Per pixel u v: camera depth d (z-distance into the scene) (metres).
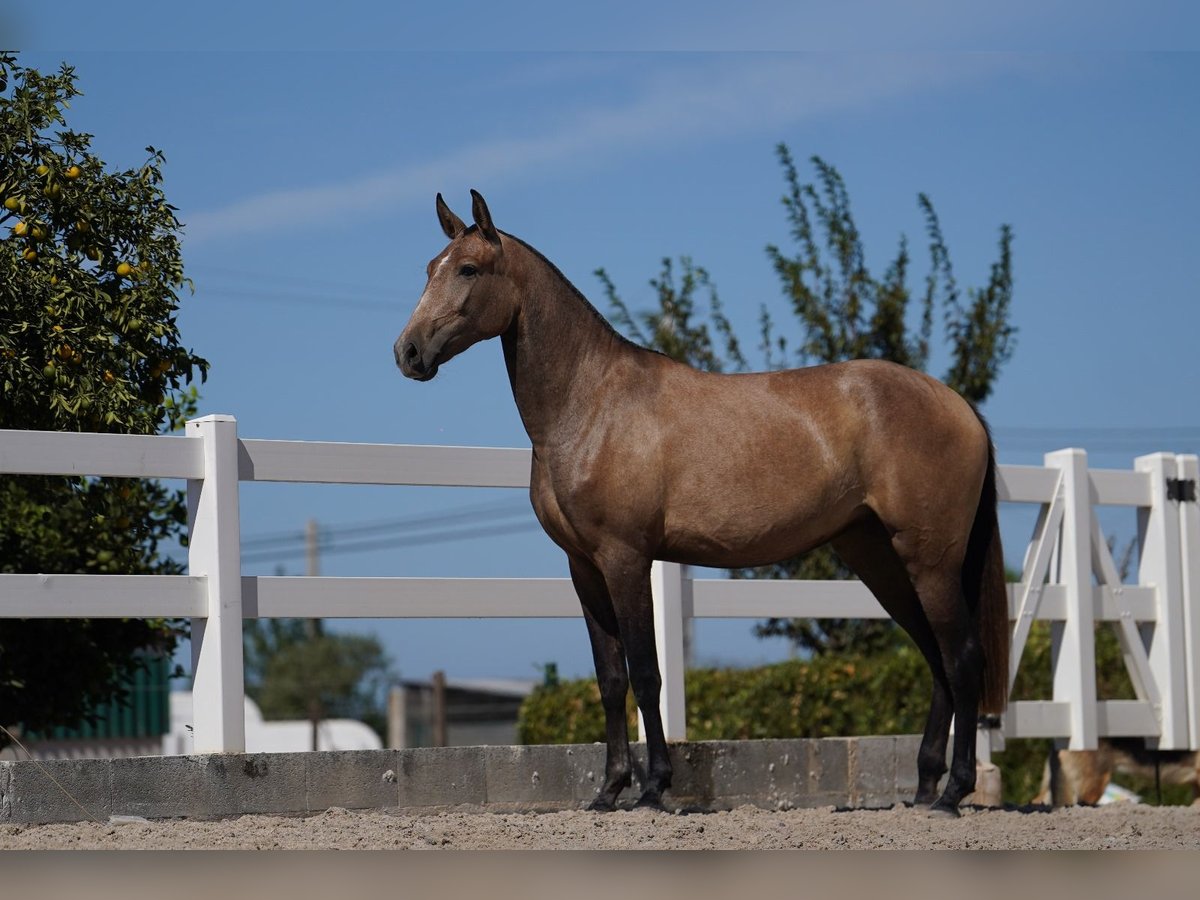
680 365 8.80
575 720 18.17
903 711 16.11
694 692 17.02
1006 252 18.30
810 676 16.38
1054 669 11.90
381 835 7.34
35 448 8.08
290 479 8.98
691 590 10.42
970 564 9.26
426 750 8.99
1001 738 11.28
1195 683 12.16
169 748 36.69
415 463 9.49
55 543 12.12
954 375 18.03
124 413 9.58
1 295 9.39
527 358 8.39
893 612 9.67
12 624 11.95
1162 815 9.45
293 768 8.49
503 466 9.86
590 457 8.31
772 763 10.34
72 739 34.69
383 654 89.94
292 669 86.25
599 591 8.75
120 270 9.91
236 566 8.65
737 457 8.49
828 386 8.84
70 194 9.79
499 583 9.66
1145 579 12.34
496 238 8.31
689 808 9.89
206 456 8.65
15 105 9.74
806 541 8.78
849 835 7.78
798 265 18.12
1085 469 11.84
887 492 8.79
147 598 8.38
